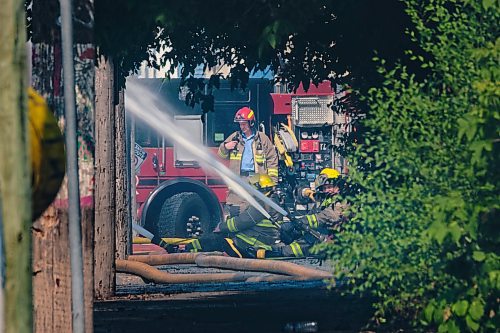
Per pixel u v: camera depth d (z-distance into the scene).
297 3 18.19
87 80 15.38
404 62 22.50
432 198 15.45
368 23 22.75
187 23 19.16
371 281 17.34
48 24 15.38
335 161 52.03
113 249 30.67
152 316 23.61
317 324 20.20
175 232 51.09
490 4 15.73
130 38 18.69
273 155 50.69
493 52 15.37
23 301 9.03
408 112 17.08
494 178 15.02
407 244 15.73
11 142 8.98
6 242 8.96
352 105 25.25
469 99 15.77
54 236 15.22
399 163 16.34
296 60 25.20
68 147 11.73
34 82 15.37
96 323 22.34
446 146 15.79
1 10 8.98
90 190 15.46
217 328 20.98
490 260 15.00
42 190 13.71
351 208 16.77
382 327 18.97
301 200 50.00
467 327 15.59
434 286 16.45
